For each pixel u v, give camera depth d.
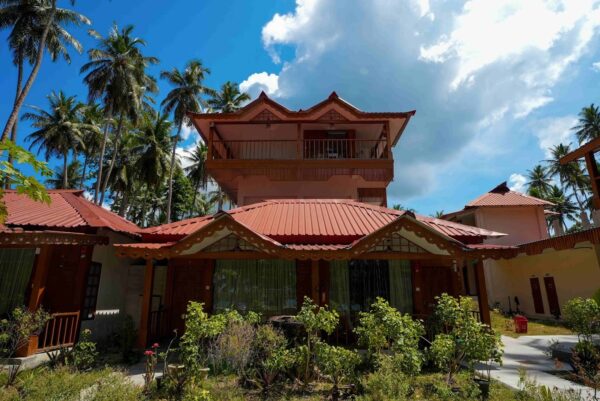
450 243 9.20
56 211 10.66
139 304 12.14
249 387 6.25
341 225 10.90
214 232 9.09
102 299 11.09
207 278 10.68
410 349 6.27
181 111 36.94
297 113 17.89
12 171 3.37
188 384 5.86
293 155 19.16
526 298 19.91
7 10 25.55
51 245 9.05
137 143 40.38
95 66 30.72
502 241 22.53
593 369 7.22
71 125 34.94
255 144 19.42
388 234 9.05
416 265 10.73
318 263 10.19
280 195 17.62
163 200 48.59
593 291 15.52
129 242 12.58
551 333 13.95
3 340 7.63
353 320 10.25
